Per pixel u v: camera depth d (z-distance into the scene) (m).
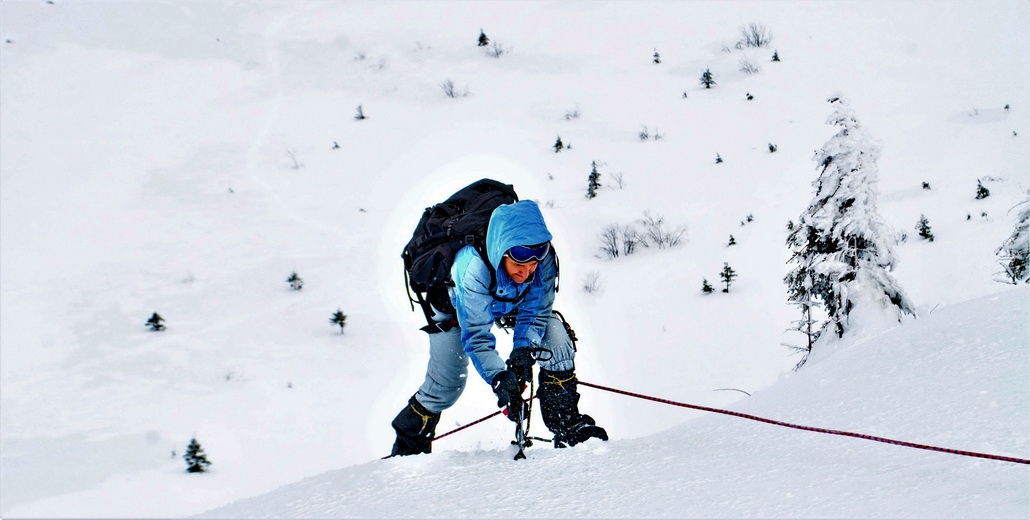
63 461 24.03
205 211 52.19
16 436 26.36
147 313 38.31
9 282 43.66
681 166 49.72
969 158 40.66
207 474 21.89
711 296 30.31
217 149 62.91
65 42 83.31
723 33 74.69
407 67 75.75
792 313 27.34
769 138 52.44
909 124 48.09
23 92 73.56
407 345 31.91
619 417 19.08
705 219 40.44
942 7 70.75
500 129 61.25
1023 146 40.84
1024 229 11.11
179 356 32.94
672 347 25.80
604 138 57.06
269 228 48.59
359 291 38.41
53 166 60.59
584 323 29.23
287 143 63.16
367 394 27.34
